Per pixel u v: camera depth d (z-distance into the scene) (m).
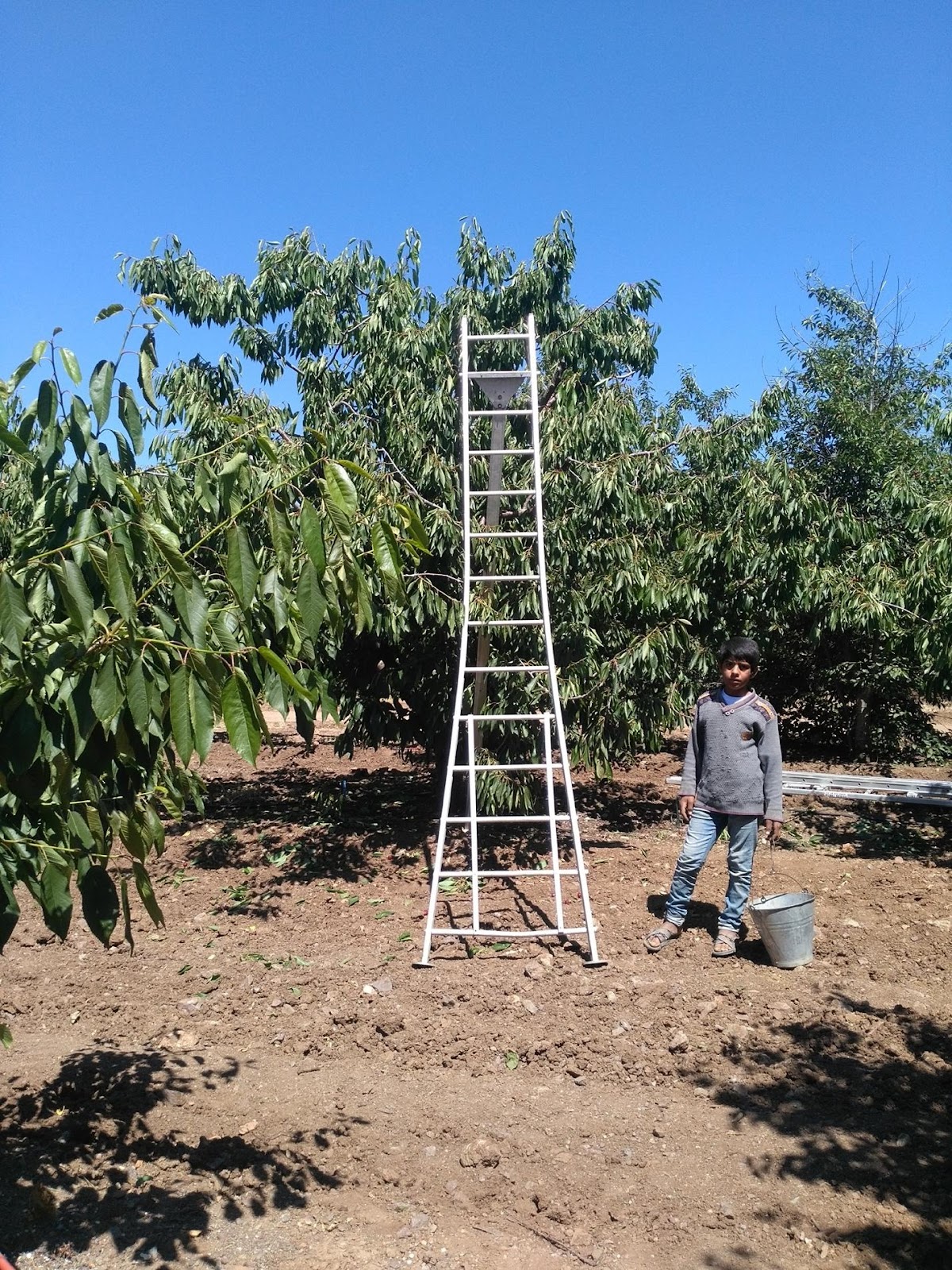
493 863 7.97
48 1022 5.30
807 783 10.67
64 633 2.84
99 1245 3.48
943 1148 4.01
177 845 8.86
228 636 2.95
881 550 10.60
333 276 8.48
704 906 6.95
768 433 8.34
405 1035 5.00
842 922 6.57
